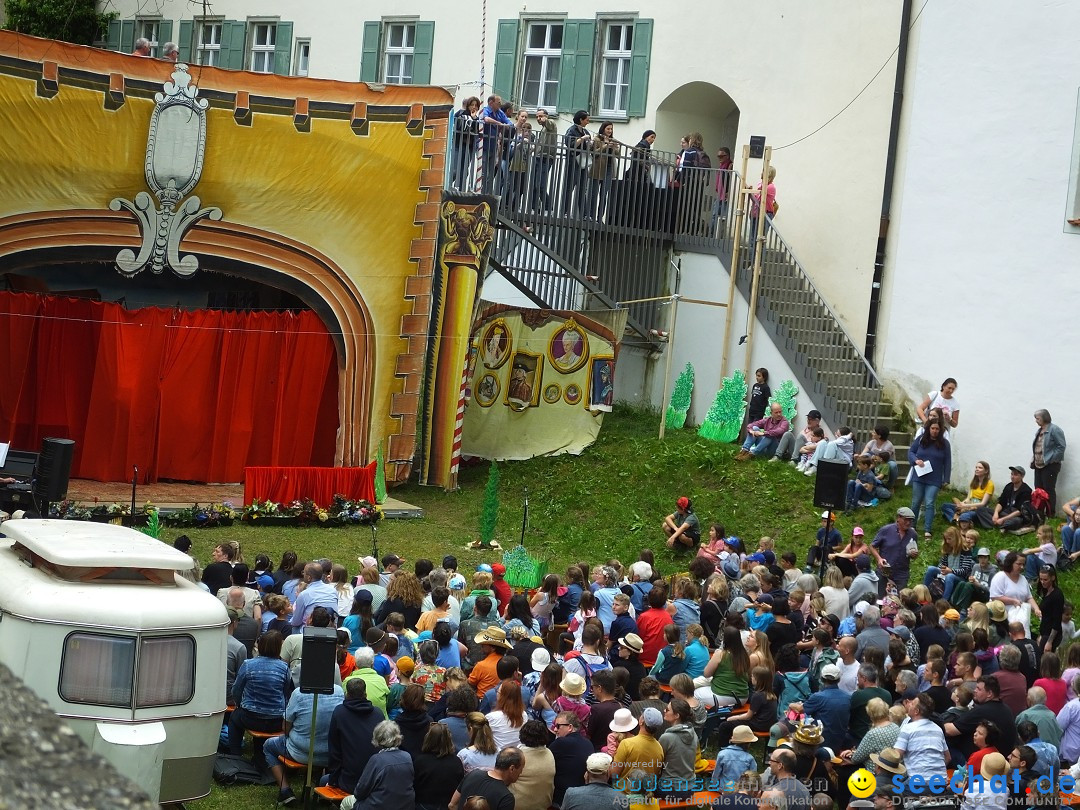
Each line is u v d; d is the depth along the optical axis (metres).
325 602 12.72
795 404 22.45
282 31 30.61
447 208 22.12
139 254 21.16
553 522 21.06
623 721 10.08
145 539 10.65
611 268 24.28
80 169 20.66
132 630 9.36
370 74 29.45
